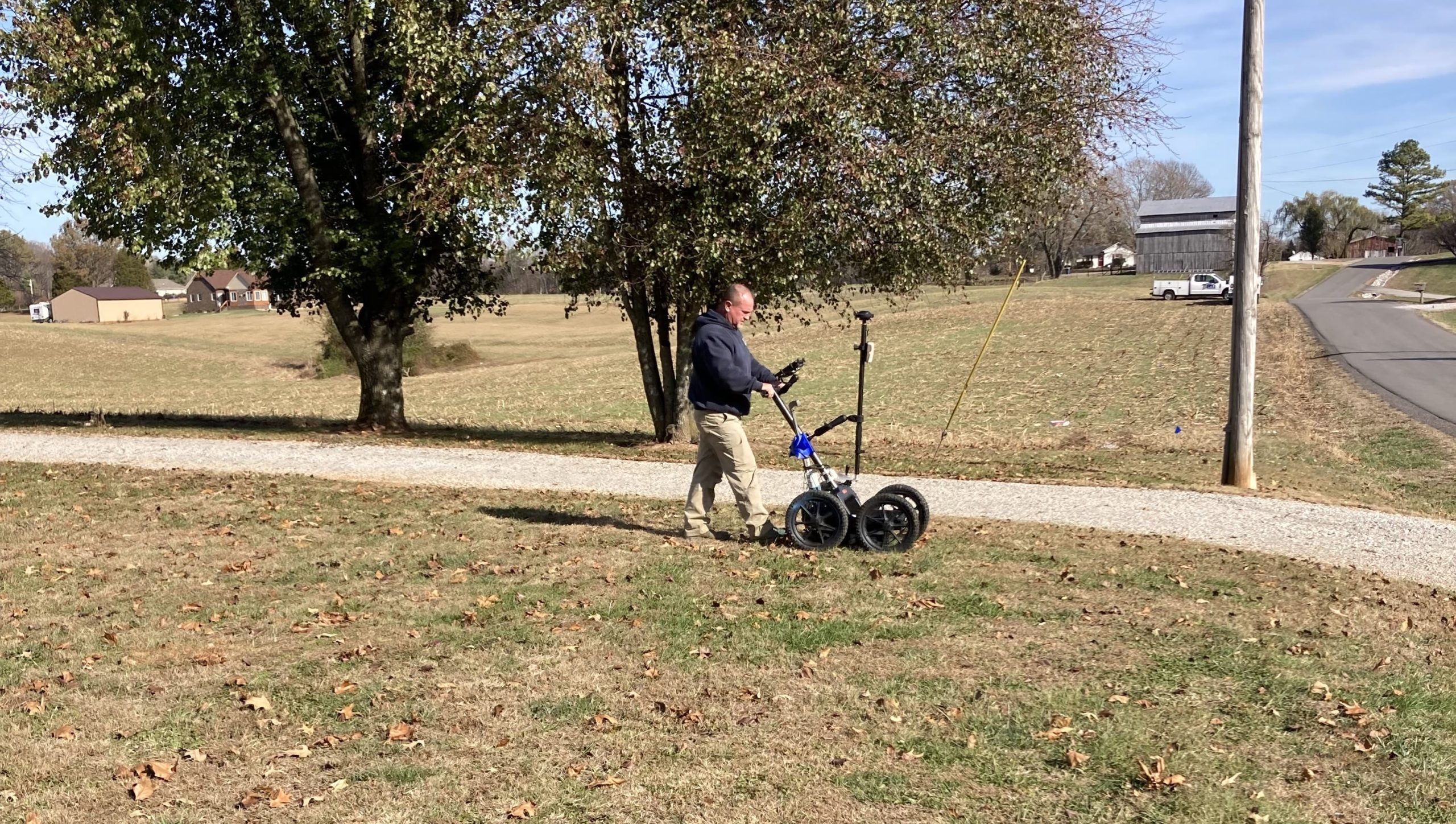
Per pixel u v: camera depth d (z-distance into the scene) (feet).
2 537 30.01
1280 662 19.31
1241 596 24.14
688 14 44.29
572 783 14.34
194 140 51.42
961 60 43.83
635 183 47.62
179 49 51.39
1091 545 29.37
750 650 19.57
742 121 42.63
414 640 20.42
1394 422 70.44
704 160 44.47
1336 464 56.03
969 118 44.88
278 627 21.30
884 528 27.71
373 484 39.42
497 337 242.99
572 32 43.42
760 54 43.27
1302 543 30.73
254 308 433.89
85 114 49.34
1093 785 14.38
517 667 18.79
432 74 46.93
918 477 42.14
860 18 43.98
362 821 13.34
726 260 45.85
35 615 22.34
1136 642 20.42
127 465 43.65
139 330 269.23
